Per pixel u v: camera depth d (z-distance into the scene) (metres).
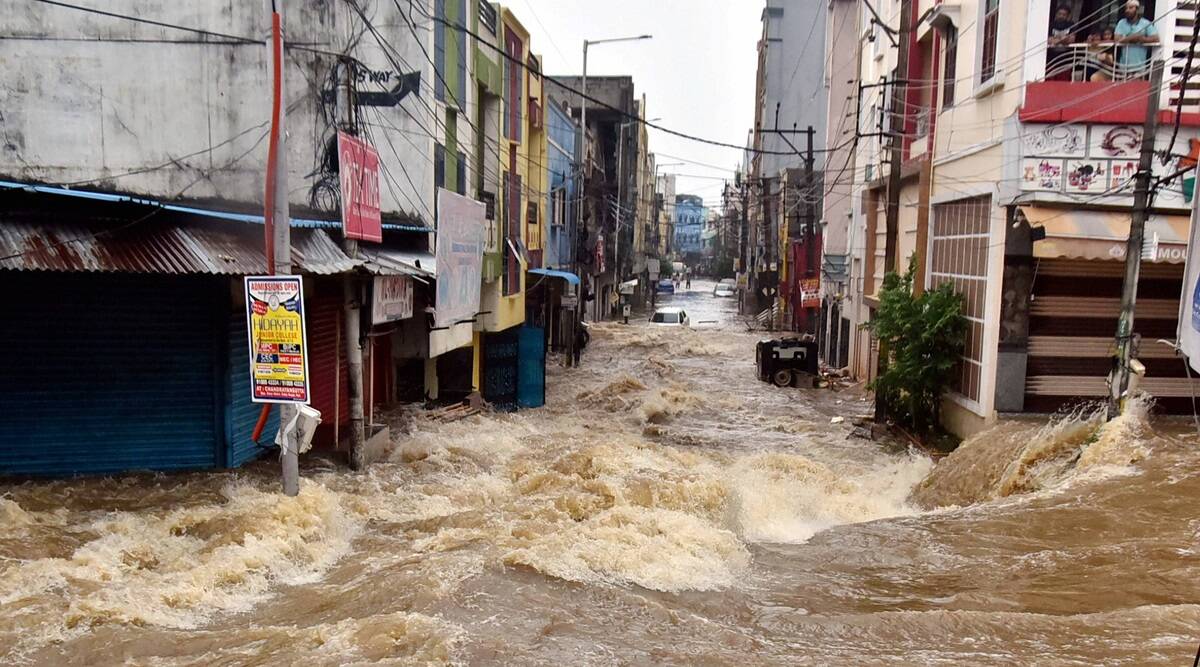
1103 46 12.74
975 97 14.77
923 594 6.61
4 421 8.96
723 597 6.45
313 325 11.38
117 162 10.49
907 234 19.67
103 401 9.25
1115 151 12.50
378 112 12.78
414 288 13.43
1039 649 5.13
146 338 9.34
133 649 4.89
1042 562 7.30
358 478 10.36
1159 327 13.69
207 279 9.49
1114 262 13.54
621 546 7.43
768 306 46.81
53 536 7.13
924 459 13.95
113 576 6.29
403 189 13.15
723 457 14.23
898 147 16.81
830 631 5.56
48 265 7.61
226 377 9.63
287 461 8.13
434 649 4.89
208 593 6.07
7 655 4.78
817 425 18.30
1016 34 13.06
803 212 41.12
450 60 14.85
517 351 19.45
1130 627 5.48
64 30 10.29
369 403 12.50
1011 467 11.32
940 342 15.32
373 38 12.49
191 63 10.67
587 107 42.94
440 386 18.02
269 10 7.29
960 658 4.96
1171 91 12.32
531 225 22.61
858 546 8.27
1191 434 11.73
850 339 27.73
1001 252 13.40
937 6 16.16
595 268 37.62
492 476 11.23
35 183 8.80
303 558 7.14
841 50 32.09
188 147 10.67
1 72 10.12
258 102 10.84
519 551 7.08
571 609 5.86
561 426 17.00
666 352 33.12
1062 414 13.67
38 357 9.02
